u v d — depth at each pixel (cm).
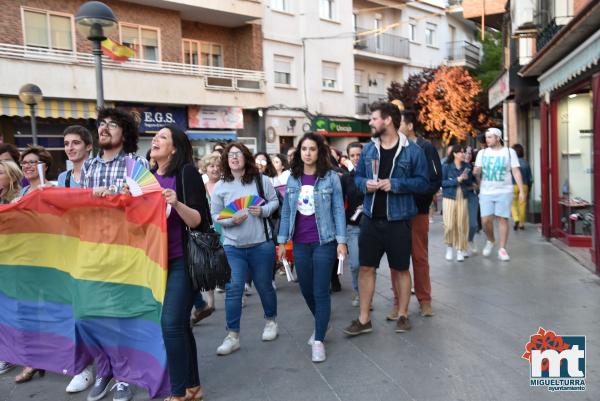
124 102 1812
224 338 536
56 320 430
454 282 715
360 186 515
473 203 908
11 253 439
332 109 2648
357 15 2936
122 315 397
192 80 1927
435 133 2906
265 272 514
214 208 527
